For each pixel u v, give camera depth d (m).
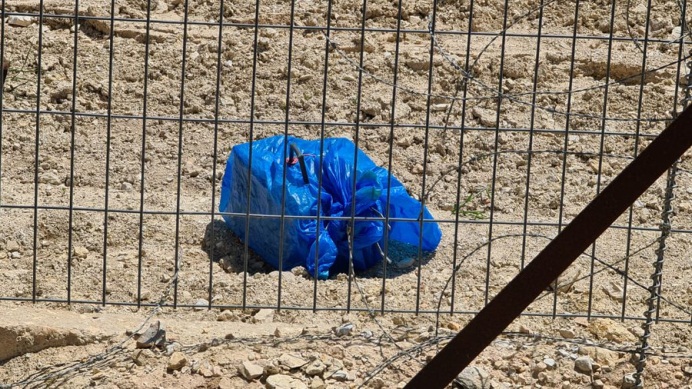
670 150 8.70
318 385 12.41
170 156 18.92
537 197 18.02
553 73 21.39
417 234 15.93
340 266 15.88
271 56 21.48
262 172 15.76
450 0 23.45
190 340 13.07
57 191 17.52
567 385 12.73
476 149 19.41
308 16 22.89
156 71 21.11
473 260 15.78
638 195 8.82
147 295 14.36
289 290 14.47
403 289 14.74
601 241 16.36
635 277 15.27
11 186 17.58
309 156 16.08
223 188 16.91
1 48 13.38
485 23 23.06
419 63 21.38
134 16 22.55
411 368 12.76
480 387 12.49
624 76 21.44
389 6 23.23
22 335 12.95
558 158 19.19
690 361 13.09
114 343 13.03
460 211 17.59
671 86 20.98
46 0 22.72
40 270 14.95
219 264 15.57
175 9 23.17
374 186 15.52
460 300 14.49
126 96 20.53
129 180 18.16
